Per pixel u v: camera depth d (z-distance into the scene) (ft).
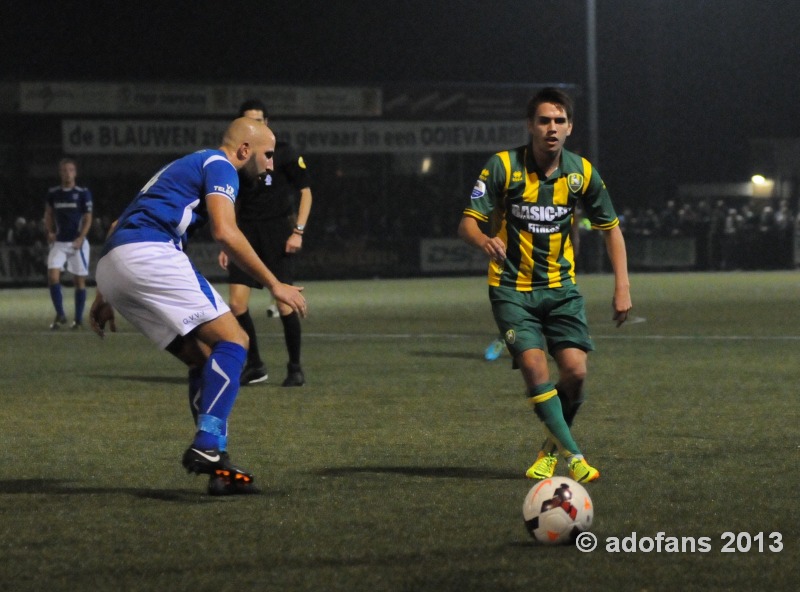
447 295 103.30
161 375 46.09
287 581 17.30
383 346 56.95
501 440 30.14
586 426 32.07
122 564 18.28
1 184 128.06
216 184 23.63
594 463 26.63
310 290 114.11
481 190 24.97
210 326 23.71
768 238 153.79
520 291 25.22
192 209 23.95
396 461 27.22
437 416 34.32
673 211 162.61
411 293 107.24
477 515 21.56
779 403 36.42
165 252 23.44
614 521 20.84
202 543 19.56
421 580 17.29
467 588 16.89
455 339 60.64
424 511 21.90
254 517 21.48
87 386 42.47
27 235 126.52
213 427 22.94
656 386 40.70
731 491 23.44
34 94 129.39
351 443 29.73
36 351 56.34
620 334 62.08
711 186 201.26
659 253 151.74
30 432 31.83
